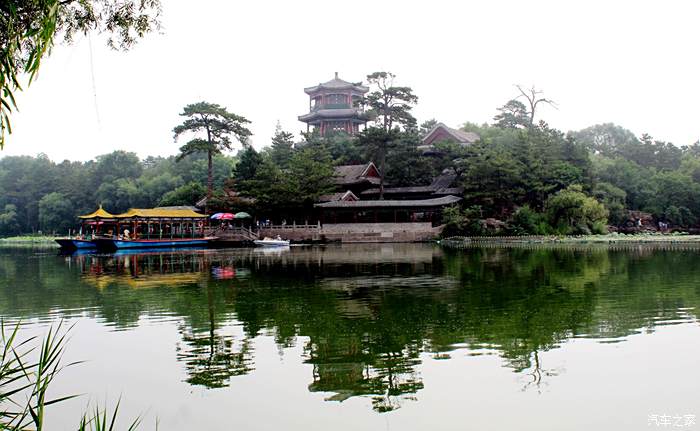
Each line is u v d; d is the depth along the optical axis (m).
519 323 17.83
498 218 74.81
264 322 18.72
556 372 12.88
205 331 17.53
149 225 70.00
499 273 32.16
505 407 10.97
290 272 34.78
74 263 45.12
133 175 127.06
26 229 123.56
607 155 113.69
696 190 86.38
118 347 15.70
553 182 76.31
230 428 10.29
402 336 16.36
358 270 35.38
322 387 12.21
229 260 45.91
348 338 16.28
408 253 51.34
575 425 10.15
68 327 18.31
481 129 114.12
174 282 30.11
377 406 11.12
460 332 16.72
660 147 108.75
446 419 10.44
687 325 17.22
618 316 18.73
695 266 34.81
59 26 10.64
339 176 84.38
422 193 83.38
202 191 89.62
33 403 11.44
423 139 99.62
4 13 6.77
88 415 10.92
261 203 77.38
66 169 131.12
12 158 144.88
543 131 84.62
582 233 72.19
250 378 12.92
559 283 27.19
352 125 112.19
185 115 77.25
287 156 95.56
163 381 12.80
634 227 81.50
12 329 18.19
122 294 25.58
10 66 6.29
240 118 78.12
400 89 78.56
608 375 12.65
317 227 75.88
